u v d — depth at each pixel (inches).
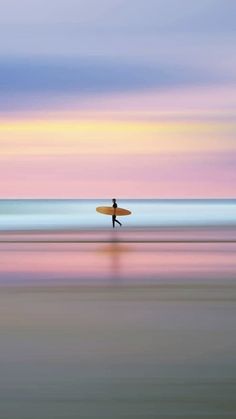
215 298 530.9
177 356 341.1
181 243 1057.5
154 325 424.5
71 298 534.3
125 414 253.6
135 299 528.4
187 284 608.4
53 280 642.2
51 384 292.4
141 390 282.7
